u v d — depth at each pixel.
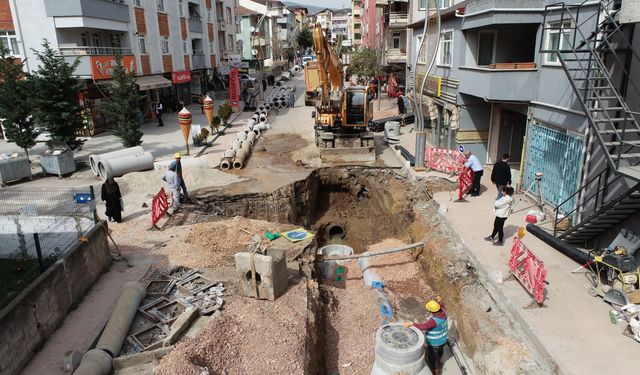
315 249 13.02
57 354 8.13
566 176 13.05
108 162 18.12
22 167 18.23
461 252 12.20
